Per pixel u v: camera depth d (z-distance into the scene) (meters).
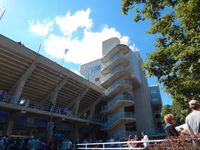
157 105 56.84
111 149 14.06
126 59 38.00
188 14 6.15
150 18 8.06
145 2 8.04
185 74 6.98
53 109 28.20
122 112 35.53
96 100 38.75
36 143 18.00
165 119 6.02
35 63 24.77
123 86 36.59
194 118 4.45
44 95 29.91
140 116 43.03
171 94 8.05
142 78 47.75
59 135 31.48
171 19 7.45
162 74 7.61
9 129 23.92
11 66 23.47
